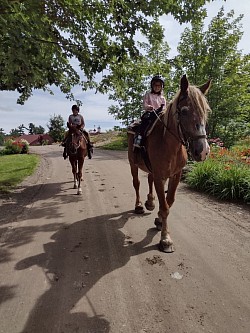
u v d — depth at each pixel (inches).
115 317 101.7
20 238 173.9
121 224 192.5
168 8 247.4
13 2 185.9
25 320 101.0
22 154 789.2
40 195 280.2
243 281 122.6
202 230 179.6
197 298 111.3
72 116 309.6
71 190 300.0
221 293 114.3
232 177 252.5
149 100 179.0
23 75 215.3
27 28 188.1
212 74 587.2
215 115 591.2
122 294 115.0
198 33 589.3
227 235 171.2
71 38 272.7
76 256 148.9
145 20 256.2
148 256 146.7
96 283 123.4
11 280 127.3
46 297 114.3
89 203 246.4
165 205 151.7
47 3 221.5
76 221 201.6
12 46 178.1
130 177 362.9
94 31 266.1
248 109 604.4
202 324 97.0
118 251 153.3
